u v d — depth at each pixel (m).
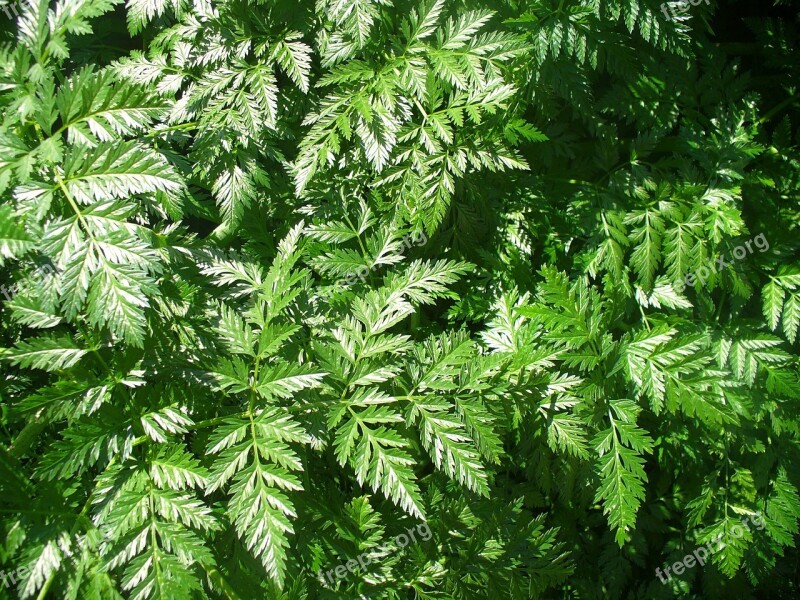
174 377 0.47
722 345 0.63
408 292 0.52
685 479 0.68
